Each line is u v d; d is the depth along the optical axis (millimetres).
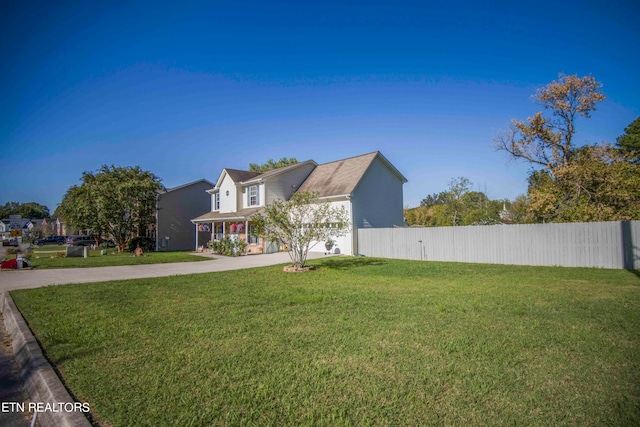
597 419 3088
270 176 25172
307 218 15789
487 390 3615
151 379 3939
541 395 3508
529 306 7277
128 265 18094
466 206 37781
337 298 8352
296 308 7371
